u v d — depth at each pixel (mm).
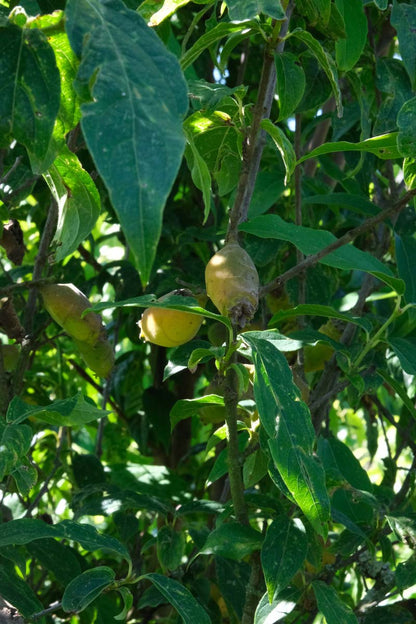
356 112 1911
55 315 1345
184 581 1646
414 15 1491
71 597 1149
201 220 2375
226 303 1015
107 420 2559
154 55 737
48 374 2354
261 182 1875
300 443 1008
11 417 1151
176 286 1998
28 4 1087
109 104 678
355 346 1626
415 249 1698
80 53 730
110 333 2455
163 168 648
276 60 1146
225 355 1106
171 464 2506
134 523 1716
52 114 832
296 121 1793
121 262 2166
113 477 2068
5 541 1149
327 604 1257
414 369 1431
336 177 1987
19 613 1130
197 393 2918
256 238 1899
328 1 1195
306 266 1303
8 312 1389
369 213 1765
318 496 1000
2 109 829
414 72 1474
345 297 2150
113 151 651
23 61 827
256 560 1319
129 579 1196
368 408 2076
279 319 1436
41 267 1460
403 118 1107
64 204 1084
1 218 1300
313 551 1347
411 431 2213
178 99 717
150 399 2172
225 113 1225
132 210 629
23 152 1664
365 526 1562
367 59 1777
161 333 1173
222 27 1074
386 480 1805
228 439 1214
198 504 1599
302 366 1653
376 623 1506
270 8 892
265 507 1430
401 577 1345
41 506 2316
